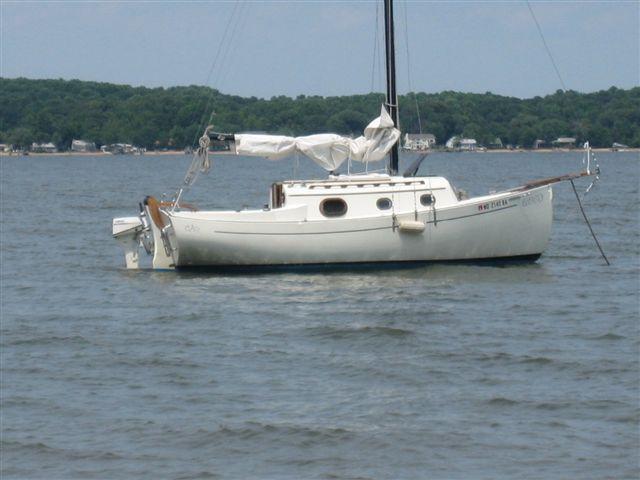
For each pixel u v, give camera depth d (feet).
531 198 179.83
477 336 137.28
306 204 174.50
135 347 134.92
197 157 181.88
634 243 225.15
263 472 93.50
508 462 94.58
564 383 116.26
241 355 129.70
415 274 175.42
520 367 122.62
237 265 176.76
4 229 274.98
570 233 244.83
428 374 120.26
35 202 381.40
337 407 108.68
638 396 110.93
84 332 143.95
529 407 107.96
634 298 160.86
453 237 176.96
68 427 104.42
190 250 175.83
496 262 181.37
